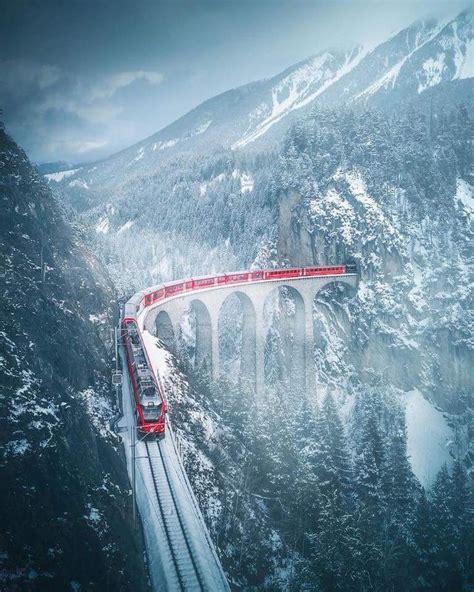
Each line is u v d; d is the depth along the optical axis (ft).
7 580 65.46
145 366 151.02
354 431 303.07
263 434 190.39
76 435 104.78
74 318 164.86
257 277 308.81
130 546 94.58
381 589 147.02
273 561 142.92
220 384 242.58
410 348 357.41
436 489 220.84
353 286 367.45
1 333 111.75
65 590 72.18
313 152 429.38
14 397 94.99
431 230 390.63
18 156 212.23
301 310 349.00
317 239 386.52
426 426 334.85
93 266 232.53
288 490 171.53
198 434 170.09
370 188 396.78
